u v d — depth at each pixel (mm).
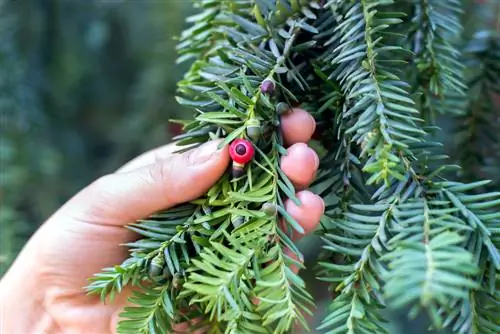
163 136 647
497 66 372
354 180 295
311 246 519
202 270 283
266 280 266
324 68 300
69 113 718
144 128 655
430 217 259
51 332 394
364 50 283
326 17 309
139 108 660
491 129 376
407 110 269
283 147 299
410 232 252
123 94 761
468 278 254
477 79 376
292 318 257
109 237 377
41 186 622
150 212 346
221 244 274
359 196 296
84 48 692
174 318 292
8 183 563
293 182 292
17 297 391
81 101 755
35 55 633
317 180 306
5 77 586
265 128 293
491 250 254
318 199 288
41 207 622
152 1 637
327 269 285
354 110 277
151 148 658
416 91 326
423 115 341
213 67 312
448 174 379
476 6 444
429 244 233
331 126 316
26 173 589
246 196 280
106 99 762
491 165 370
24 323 391
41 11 628
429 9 323
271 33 310
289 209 287
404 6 338
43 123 629
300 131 296
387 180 255
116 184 360
